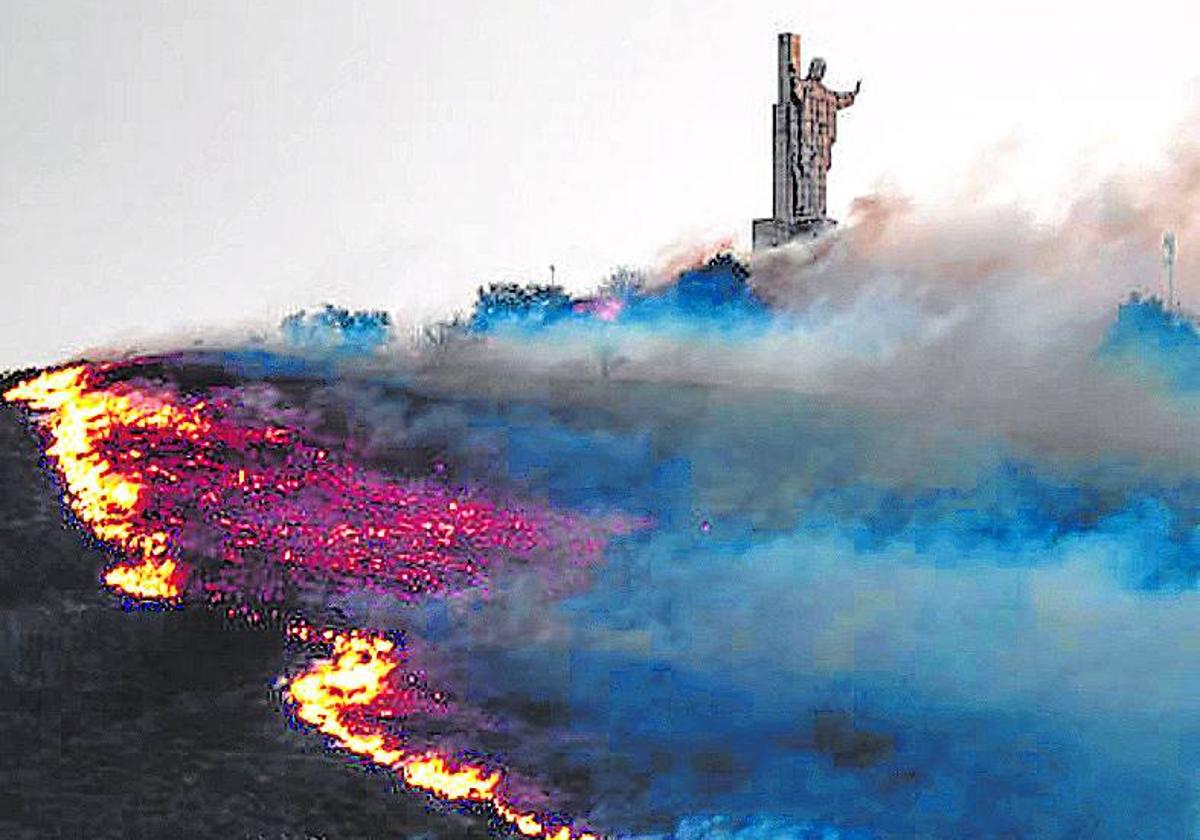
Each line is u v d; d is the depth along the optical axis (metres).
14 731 35.06
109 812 32.22
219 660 39.50
